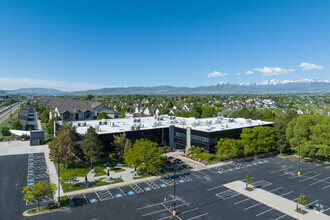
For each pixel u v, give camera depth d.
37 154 85.00
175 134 93.19
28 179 59.69
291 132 77.56
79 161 73.62
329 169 66.75
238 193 50.94
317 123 73.38
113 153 73.75
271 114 150.00
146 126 91.81
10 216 41.44
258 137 77.25
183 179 59.44
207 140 78.00
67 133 69.50
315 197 48.84
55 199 48.34
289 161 75.00
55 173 64.12
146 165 59.59
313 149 68.19
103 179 58.97
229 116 140.00
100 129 80.50
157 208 44.31
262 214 42.12
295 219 40.41
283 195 49.78
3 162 74.69
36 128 140.00
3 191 52.41
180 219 40.34
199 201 47.22
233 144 71.62
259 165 70.88
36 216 41.38
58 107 162.38
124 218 40.66
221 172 64.56
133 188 53.97
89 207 44.72
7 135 118.81
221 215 41.75
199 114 155.12
